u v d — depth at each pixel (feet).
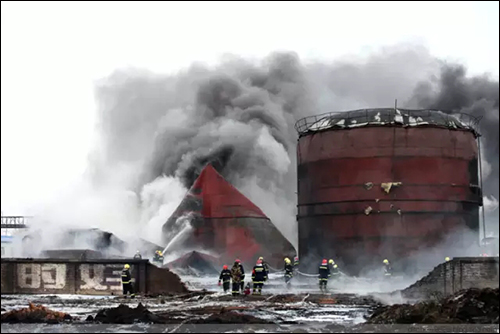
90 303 87.76
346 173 137.18
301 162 146.51
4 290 102.99
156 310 77.51
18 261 103.14
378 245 133.28
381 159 135.13
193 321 64.54
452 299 66.44
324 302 90.33
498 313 61.31
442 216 134.72
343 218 136.98
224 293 102.42
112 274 100.83
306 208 144.05
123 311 66.54
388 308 68.64
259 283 100.37
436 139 136.26
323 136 140.97
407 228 133.39
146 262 100.58
